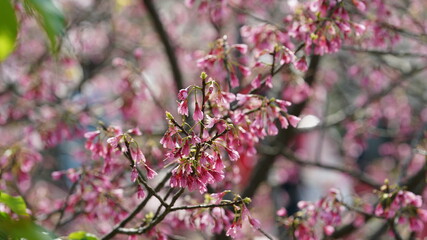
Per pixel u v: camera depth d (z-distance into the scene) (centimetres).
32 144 703
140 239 567
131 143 386
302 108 798
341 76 1105
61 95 923
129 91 709
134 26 1150
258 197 1074
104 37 1099
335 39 453
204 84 351
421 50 877
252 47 580
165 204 384
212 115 427
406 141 1078
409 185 682
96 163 585
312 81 758
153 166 609
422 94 1013
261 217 1007
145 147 598
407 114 1030
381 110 991
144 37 1142
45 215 661
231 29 967
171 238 532
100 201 519
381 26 612
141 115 824
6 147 630
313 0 490
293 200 1338
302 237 502
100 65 1044
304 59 450
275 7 924
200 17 1011
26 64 905
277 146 840
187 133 343
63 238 344
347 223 692
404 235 715
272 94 745
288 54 447
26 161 616
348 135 955
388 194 480
